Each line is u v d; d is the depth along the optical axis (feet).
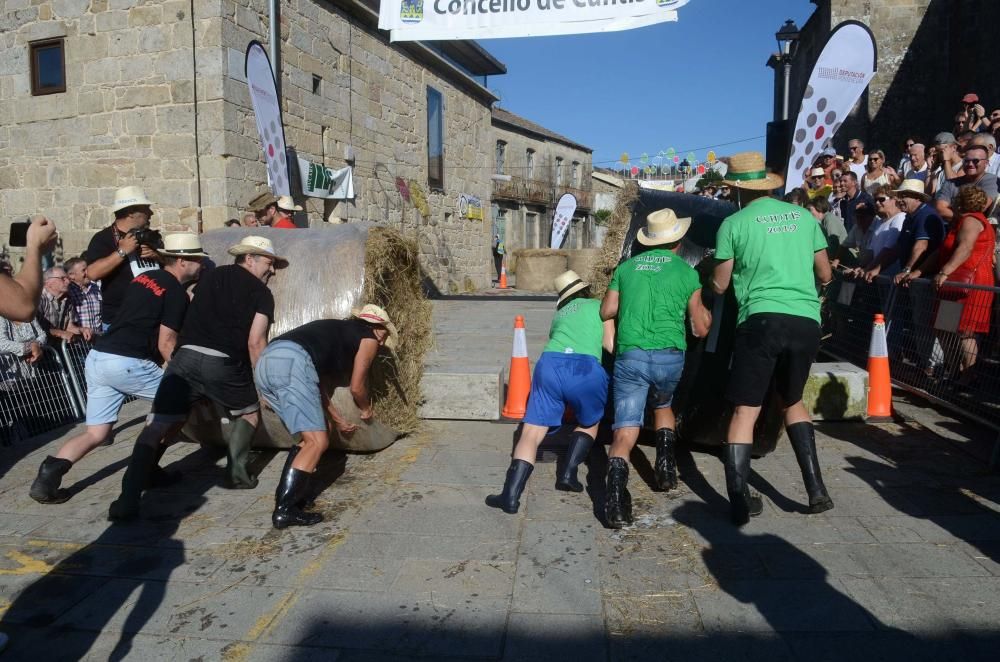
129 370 14.40
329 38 46.73
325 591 10.95
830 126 23.41
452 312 46.85
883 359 19.58
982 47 46.70
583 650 9.36
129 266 16.99
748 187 13.83
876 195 23.94
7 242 39.58
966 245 18.84
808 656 9.13
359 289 15.98
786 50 42.04
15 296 8.05
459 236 72.43
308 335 13.75
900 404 20.80
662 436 14.65
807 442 13.23
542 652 9.33
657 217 14.39
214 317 14.21
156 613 10.46
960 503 13.83
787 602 10.40
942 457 16.46
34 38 37.83
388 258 16.80
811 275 12.97
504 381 22.15
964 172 21.43
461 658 9.25
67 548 12.60
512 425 19.76
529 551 12.17
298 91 43.11
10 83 38.75
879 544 12.17
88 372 14.57
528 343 32.45
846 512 13.52
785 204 13.34
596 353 14.33
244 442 15.10
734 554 11.92
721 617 10.06
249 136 37.09
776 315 12.71
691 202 17.56
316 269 16.29
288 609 10.47
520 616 10.17
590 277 17.43
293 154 42.50
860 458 16.48
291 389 13.25
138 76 36.22
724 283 13.65
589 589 10.88
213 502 14.60
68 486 15.67
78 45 37.06
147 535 13.07
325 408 15.07
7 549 12.59
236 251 14.76
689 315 15.38
